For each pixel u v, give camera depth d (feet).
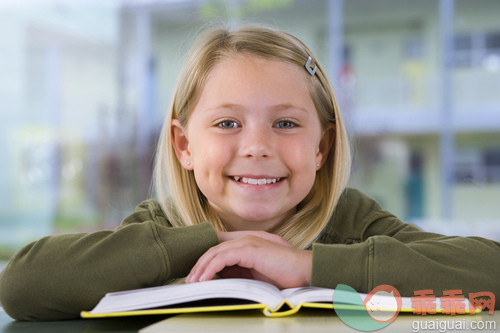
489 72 29.91
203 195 2.97
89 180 26.11
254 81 2.53
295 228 2.88
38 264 2.13
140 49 28.89
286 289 2.10
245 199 2.53
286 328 1.66
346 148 2.96
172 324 1.70
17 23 27.96
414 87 30.14
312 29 29.55
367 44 30.68
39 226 25.99
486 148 30.66
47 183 27.37
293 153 2.54
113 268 2.13
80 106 28.35
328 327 1.68
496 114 29.81
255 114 2.52
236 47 2.64
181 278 2.32
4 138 27.68
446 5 28.37
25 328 1.98
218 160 2.54
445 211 29.63
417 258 2.10
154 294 1.93
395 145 30.30
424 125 29.76
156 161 3.47
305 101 2.62
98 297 2.11
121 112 27.58
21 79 28.09
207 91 2.62
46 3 28.12
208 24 3.49
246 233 2.43
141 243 2.20
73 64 28.45
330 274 2.07
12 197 27.37
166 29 29.78
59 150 27.43
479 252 2.21
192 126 2.71
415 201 30.30
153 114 28.40
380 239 2.16
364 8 30.25
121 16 28.73
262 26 2.93
